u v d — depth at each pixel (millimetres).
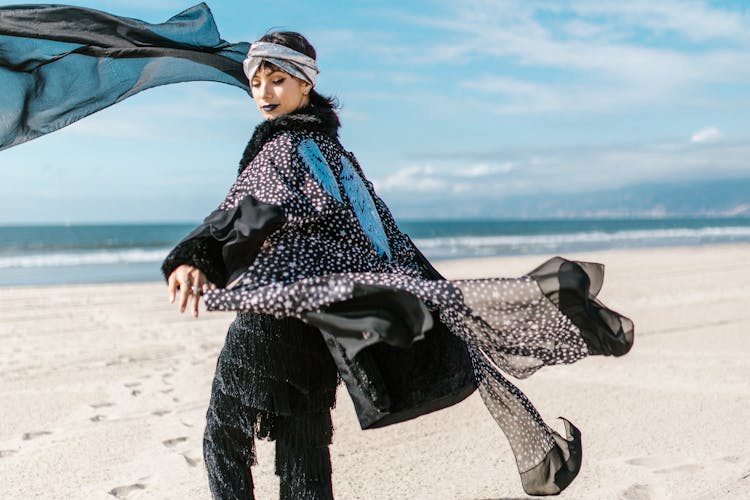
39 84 2826
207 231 2037
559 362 2246
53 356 6625
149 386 5402
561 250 30141
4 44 2713
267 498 3160
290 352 2205
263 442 3982
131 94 2998
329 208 2172
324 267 2137
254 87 2396
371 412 2164
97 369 6035
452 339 2307
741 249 25344
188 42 2977
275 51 2311
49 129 2889
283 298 1973
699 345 6508
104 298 11617
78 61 2861
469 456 3656
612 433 3930
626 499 2992
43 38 2730
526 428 2543
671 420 4137
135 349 6969
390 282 2064
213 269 2033
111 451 3852
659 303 9477
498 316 2141
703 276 13281
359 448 3820
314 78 2391
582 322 2160
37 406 4840
